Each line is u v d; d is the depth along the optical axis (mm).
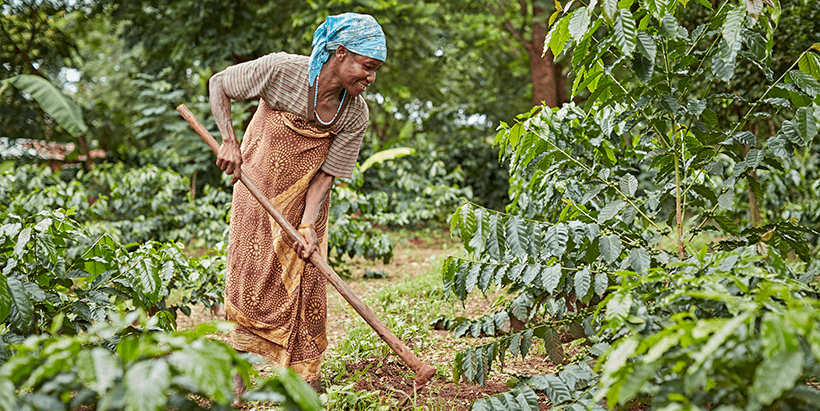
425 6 13430
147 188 9242
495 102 19109
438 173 11734
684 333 1530
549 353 2746
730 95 2695
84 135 14172
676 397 1434
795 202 7340
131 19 13969
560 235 2490
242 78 3018
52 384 1379
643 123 3650
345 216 7473
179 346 1413
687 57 2676
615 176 3391
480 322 3062
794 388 1537
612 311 1857
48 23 15023
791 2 5609
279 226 3057
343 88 3031
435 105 20266
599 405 2193
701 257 2154
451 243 11609
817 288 2400
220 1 12555
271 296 3084
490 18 14484
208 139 3104
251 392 1517
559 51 2807
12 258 2715
